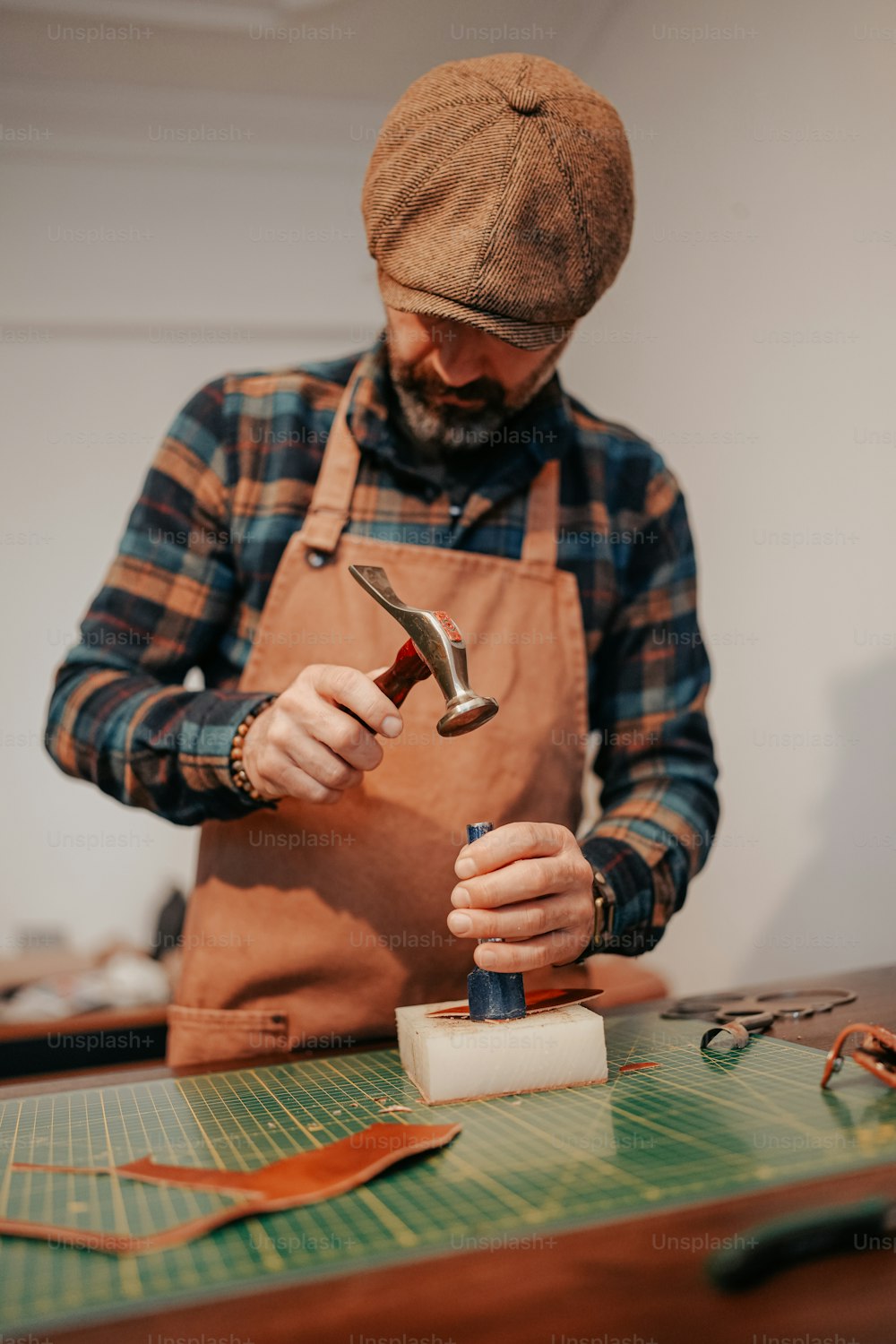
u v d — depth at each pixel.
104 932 3.50
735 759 2.28
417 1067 0.89
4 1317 0.51
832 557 1.89
